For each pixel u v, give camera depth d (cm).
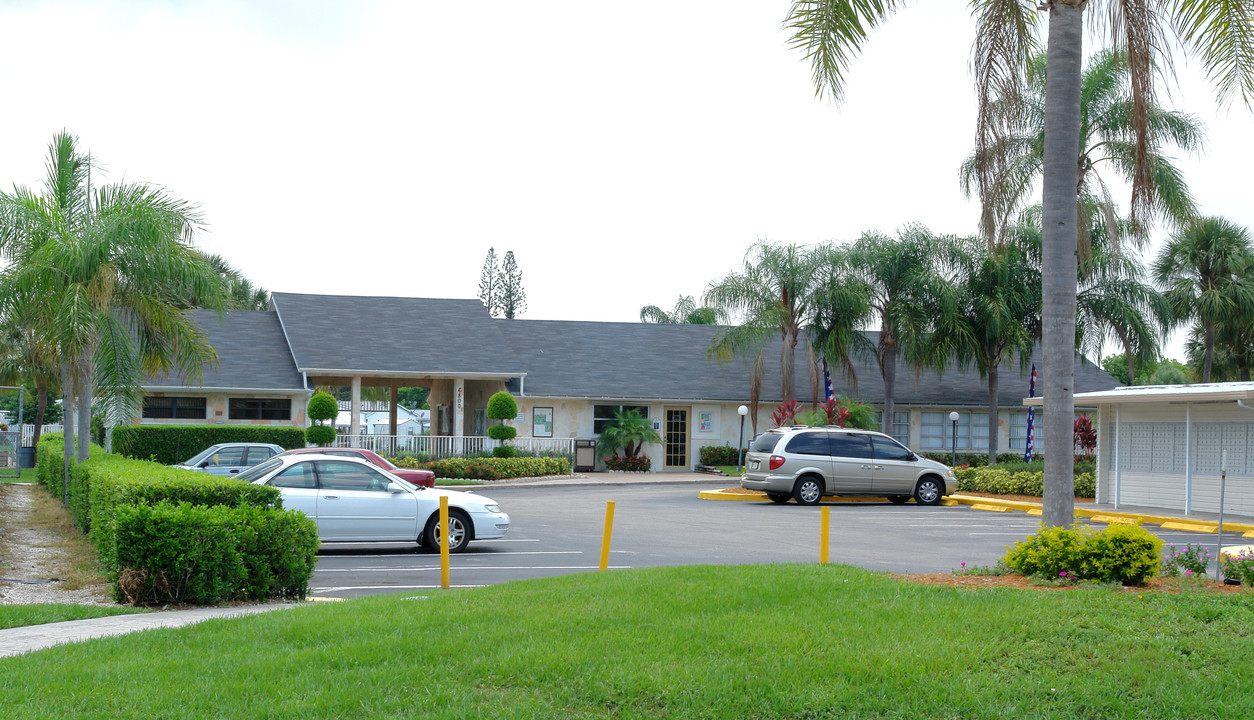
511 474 3281
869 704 616
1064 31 1068
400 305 3884
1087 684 647
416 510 1534
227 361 3350
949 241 3428
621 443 3644
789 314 3481
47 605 998
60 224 1839
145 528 1013
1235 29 1177
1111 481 2562
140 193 1831
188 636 790
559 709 614
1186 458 2277
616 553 1545
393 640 737
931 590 890
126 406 1883
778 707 613
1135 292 3331
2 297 1769
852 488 2559
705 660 684
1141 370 4325
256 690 635
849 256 3425
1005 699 626
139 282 1838
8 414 5631
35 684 650
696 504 2533
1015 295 3394
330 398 3114
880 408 3850
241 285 5438
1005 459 3900
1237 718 605
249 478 1514
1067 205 1064
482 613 828
